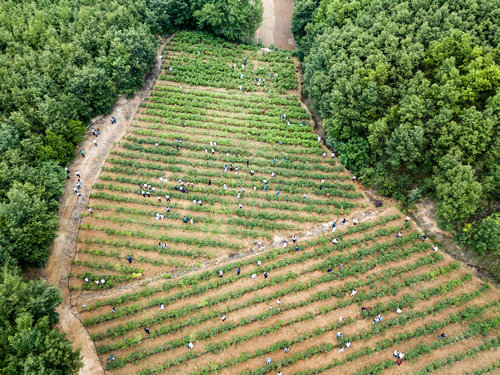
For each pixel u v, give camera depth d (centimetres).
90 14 8062
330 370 4703
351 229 5991
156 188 6694
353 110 6388
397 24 6819
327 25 7956
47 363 3875
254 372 4656
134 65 7712
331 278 5472
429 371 4616
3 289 4134
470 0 6372
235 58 9300
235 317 5181
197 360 4822
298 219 6228
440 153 5528
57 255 5709
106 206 6362
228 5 9100
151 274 5650
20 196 5012
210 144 7356
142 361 4809
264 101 8319
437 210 5397
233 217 6309
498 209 5266
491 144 5262
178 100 8194
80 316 5172
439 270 5428
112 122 7638
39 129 6400
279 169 6931
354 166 6719
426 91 5719
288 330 5044
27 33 7294
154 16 8906
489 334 4878
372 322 5059
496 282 5284
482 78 5403
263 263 5700
